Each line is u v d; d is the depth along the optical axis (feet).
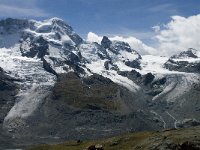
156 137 558.97
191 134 525.34
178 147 498.69
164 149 505.66
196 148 490.90
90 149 564.71
